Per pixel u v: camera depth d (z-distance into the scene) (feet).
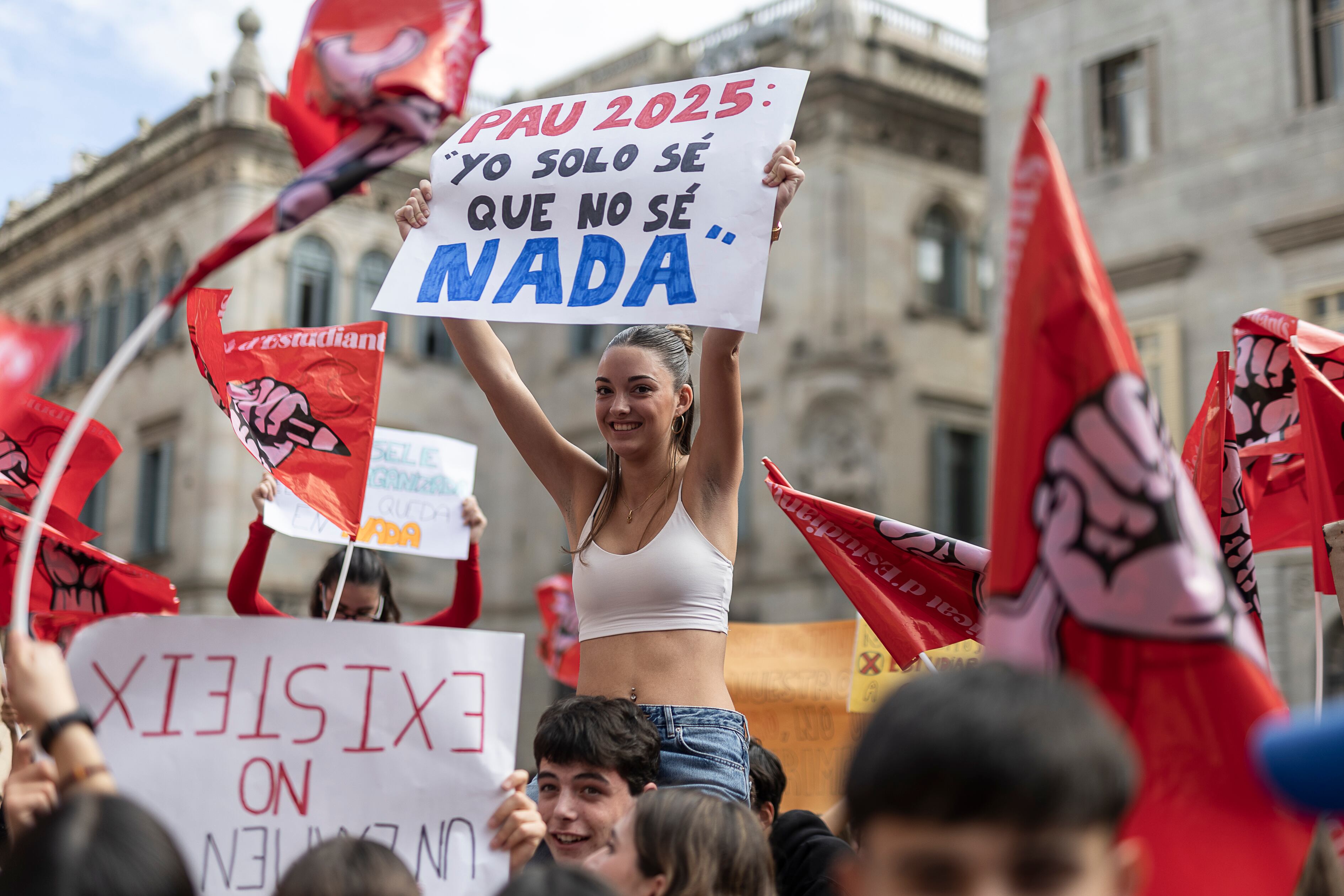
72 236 88.84
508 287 11.20
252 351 12.23
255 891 8.16
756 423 71.10
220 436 74.79
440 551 18.22
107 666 8.18
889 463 68.85
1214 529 10.36
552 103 11.85
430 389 82.33
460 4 8.55
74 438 7.25
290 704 8.43
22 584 7.11
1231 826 6.31
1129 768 4.69
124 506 79.66
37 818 5.93
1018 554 6.63
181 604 74.13
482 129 11.92
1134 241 56.13
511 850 8.59
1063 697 4.72
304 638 8.54
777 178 10.82
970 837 4.48
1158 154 55.93
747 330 10.50
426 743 8.61
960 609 11.96
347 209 79.10
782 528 68.49
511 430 12.67
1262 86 53.11
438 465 18.56
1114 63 58.34
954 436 72.69
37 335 7.06
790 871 11.03
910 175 72.49
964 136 74.95
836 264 69.41
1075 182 58.39
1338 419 11.36
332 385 12.14
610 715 10.25
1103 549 6.51
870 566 12.25
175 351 77.77
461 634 8.81
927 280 73.20
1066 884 4.53
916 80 73.41
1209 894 6.26
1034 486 6.63
